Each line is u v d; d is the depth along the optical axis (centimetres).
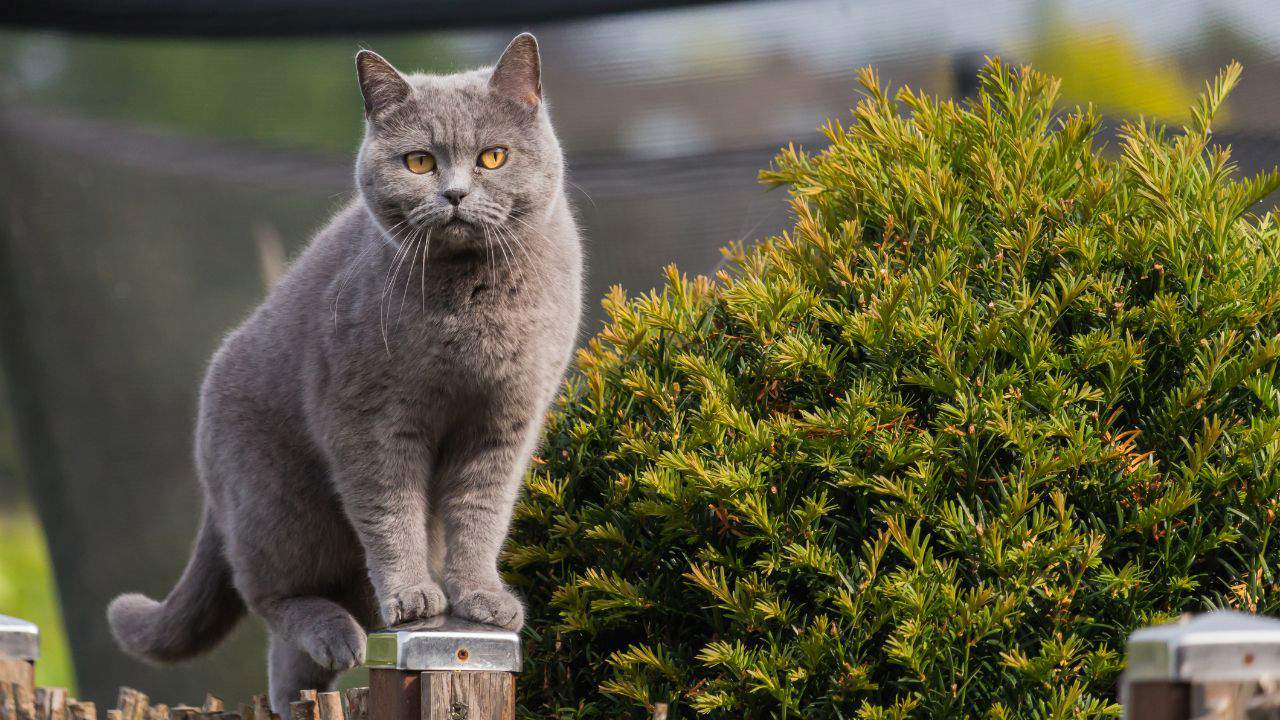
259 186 776
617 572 362
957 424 330
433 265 378
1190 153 366
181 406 823
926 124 385
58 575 862
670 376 376
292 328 413
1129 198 363
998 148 374
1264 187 358
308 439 414
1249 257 352
